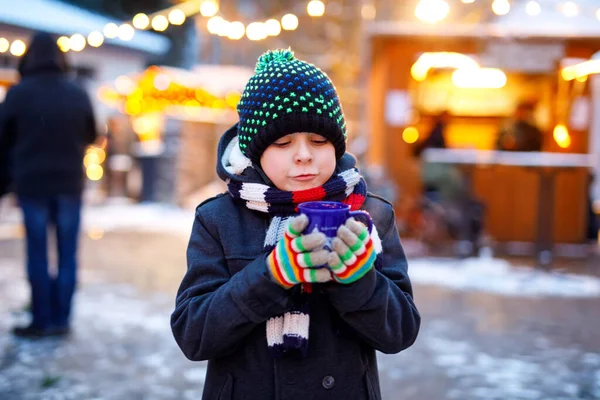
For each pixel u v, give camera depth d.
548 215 7.59
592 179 9.23
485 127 9.92
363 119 11.05
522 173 9.11
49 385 3.63
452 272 7.27
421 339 4.70
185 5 7.76
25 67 4.53
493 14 12.05
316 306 1.57
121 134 14.77
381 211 1.70
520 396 3.59
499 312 5.57
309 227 1.37
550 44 8.48
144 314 5.24
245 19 17.59
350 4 17.98
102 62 14.20
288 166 1.54
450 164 8.09
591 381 3.84
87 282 6.45
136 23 7.03
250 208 1.60
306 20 19.83
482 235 8.52
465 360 4.22
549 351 4.45
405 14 16.89
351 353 1.58
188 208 13.60
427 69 8.89
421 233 8.58
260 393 1.55
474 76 8.98
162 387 3.64
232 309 1.46
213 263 1.60
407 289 1.64
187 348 1.55
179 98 12.19
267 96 1.54
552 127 9.09
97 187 14.78
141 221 11.62
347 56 18.56
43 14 11.93
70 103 4.55
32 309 4.59
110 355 4.18
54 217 4.62
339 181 1.58
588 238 9.41
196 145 14.73
